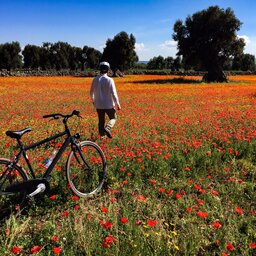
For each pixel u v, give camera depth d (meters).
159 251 3.88
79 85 37.72
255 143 8.45
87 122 12.46
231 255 3.84
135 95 25.23
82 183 5.61
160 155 7.16
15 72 64.12
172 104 18.67
